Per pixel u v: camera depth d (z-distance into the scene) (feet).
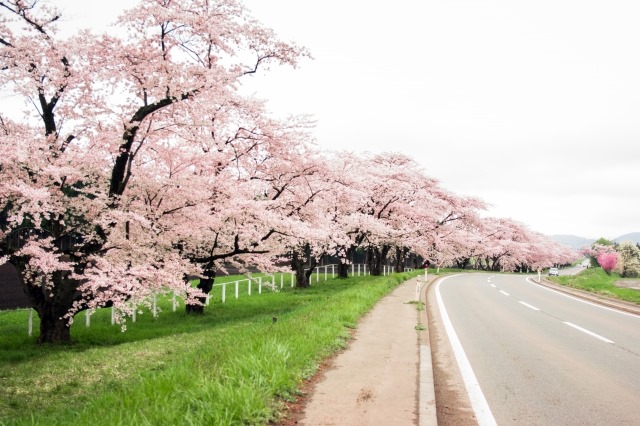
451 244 176.35
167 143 49.70
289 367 21.84
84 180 44.32
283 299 75.66
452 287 89.71
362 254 239.91
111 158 44.57
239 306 68.49
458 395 21.20
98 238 43.39
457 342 33.91
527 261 288.30
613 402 20.10
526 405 19.71
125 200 45.93
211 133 55.31
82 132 43.45
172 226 48.78
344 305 46.09
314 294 83.15
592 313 51.62
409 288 80.12
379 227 100.53
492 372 25.34
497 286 95.66
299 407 17.57
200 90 43.52
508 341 34.37
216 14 47.47
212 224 50.52
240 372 19.10
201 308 61.21
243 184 55.52
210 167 51.83
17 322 56.70
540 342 34.01
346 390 19.80
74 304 42.29
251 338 30.09
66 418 18.92
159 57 43.55
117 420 14.94
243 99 51.49
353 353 27.32
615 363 27.45
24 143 34.71
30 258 38.86
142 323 54.75
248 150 58.85
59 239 43.37
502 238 248.52
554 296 73.15
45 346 41.70
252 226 55.36
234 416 15.21
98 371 32.04
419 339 32.73
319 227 69.77
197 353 31.12
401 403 18.15
